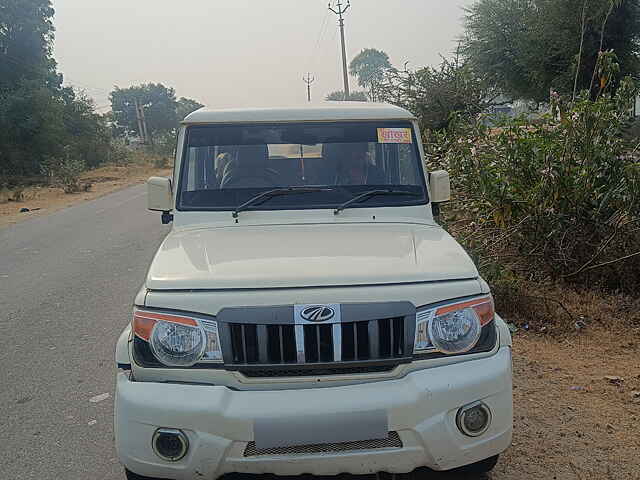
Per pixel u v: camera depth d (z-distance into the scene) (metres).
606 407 3.74
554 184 5.60
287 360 2.51
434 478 3.04
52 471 3.36
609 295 5.64
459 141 6.72
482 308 2.63
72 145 37.66
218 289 2.58
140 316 2.58
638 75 15.53
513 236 6.15
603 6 12.73
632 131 6.81
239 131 3.74
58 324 5.96
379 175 3.71
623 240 5.66
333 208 3.58
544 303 5.34
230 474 2.64
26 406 4.15
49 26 33.56
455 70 12.95
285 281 2.59
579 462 3.18
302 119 3.74
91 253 9.73
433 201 3.72
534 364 4.39
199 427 2.39
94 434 3.75
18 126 30.67
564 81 15.59
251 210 3.58
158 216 14.16
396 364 2.53
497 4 18.03
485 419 2.49
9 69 32.06
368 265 2.73
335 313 2.50
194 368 2.52
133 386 2.50
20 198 21.58
